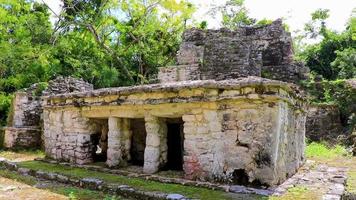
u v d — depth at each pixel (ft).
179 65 63.00
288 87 22.18
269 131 21.39
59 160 32.78
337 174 27.25
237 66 59.11
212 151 22.80
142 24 75.15
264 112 21.61
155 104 25.04
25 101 45.83
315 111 55.47
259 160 21.49
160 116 25.63
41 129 44.68
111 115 28.45
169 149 29.76
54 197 20.38
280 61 61.41
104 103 28.50
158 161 25.98
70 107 31.89
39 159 34.27
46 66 66.49
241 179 21.98
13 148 42.96
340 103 55.21
